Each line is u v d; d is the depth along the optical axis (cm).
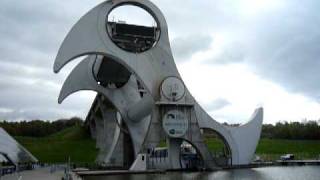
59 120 11406
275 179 3391
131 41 4678
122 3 4684
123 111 5553
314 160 5978
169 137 4538
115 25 4600
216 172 4241
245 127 5016
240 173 4081
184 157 4731
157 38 4750
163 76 4669
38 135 10569
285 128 9569
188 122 4612
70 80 5650
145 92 5294
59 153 6875
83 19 4528
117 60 4597
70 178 2581
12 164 3872
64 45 4431
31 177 2833
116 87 5681
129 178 3472
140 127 5481
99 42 4538
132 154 5694
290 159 6253
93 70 5662
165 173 4103
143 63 4631
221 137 4903
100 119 7338
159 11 4803
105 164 5441
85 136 8925
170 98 4581
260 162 5512
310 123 9912
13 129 10450
